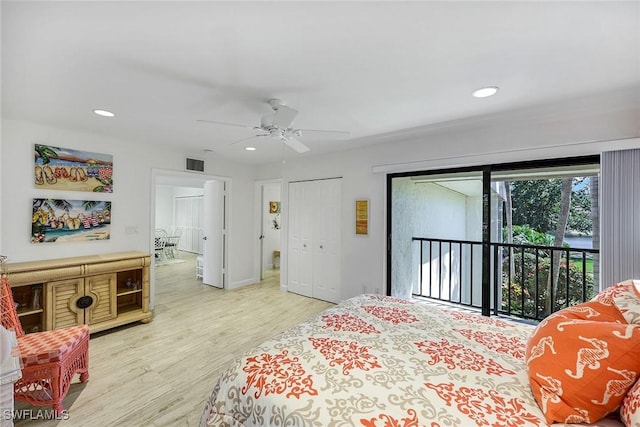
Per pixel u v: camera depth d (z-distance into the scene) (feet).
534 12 4.22
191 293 15.42
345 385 3.60
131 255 10.80
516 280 10.82
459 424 2.96
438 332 5.25
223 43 5.07
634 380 2.86
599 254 8.22
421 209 14.15
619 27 4.54
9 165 9.17
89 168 10.85
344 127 9.84
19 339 6.38
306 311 12.64
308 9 4.19
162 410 6.16
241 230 17.03
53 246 10.05
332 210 13.98
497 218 10.61
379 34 4.79
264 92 7.04
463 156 10.14
